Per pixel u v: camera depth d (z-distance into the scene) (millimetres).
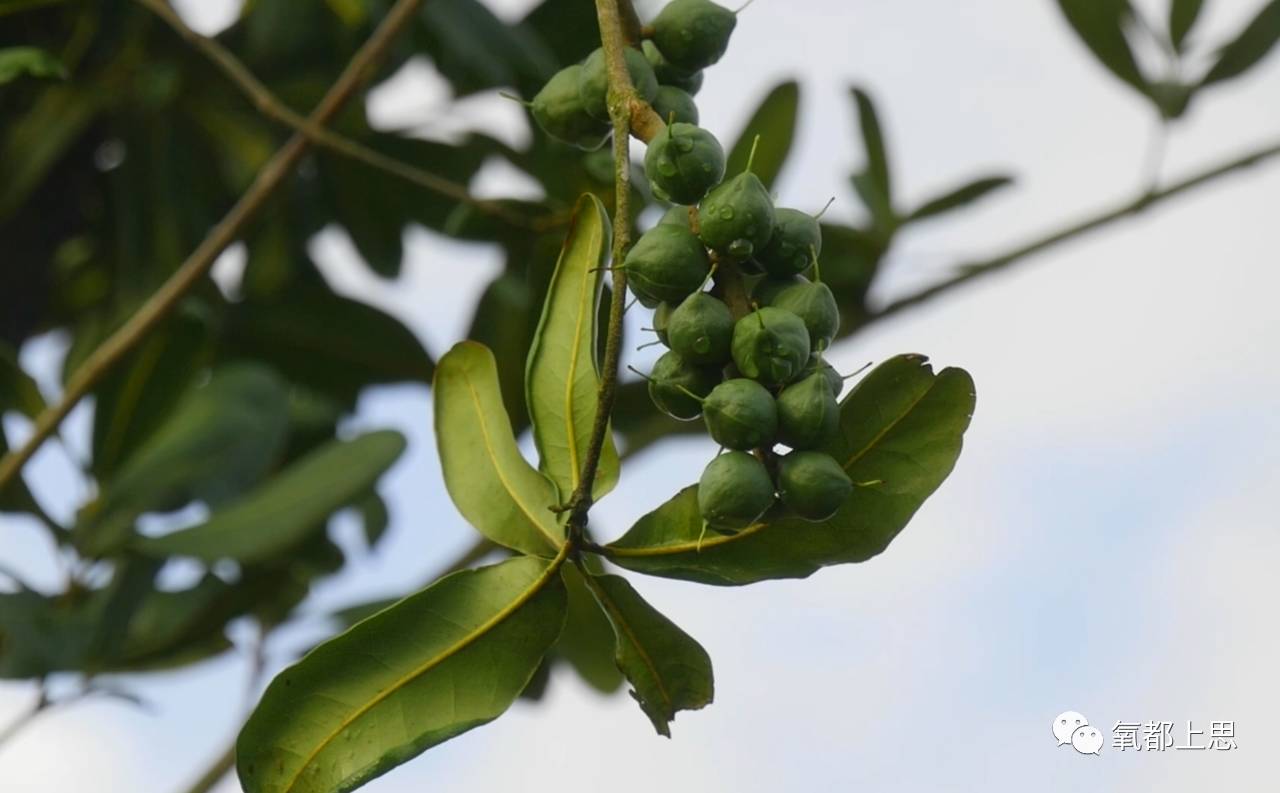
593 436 1612
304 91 2557
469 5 2283
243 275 2646
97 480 2270
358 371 2514
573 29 2363
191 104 2588
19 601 2125
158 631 2330
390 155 2529
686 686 1672
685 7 1689
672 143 1591
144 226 2602
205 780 2197
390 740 1643
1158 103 2273
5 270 2658
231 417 2350
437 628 1651
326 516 2141
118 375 2301
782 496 1581
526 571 1660
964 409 1631
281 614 2367
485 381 1704
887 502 1633
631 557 1649
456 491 1689
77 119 2551
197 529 2139
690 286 1584
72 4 2516
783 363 1567
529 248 2201
